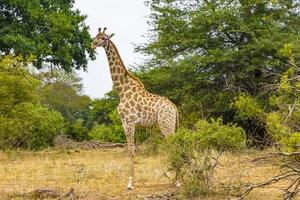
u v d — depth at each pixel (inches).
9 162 1051.3
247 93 1312.7
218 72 1355.8
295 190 539.8
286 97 571.5
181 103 1380.4
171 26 1419.8
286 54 567.5
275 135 531.2
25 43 1579.7
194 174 642.8
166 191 674.2
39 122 1379.2
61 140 1694.1
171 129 757.3
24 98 1203.2
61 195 646.5
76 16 1831.9
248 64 1326.3
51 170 909.8
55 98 2960.1
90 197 649.0
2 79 1157.1
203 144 652.7
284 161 541.0
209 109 1338.6
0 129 1178.0
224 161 799.1
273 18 1398.9
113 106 1911.9
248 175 757.3
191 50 1427.2
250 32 1315.2
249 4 1354.6
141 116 756.6
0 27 1664.6
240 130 673.6
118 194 672.4
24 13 1659.7
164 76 1368.1
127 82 768.9
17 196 652.7
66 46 1744.6
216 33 1411.2
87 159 1110.4
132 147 739.4
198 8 1425.9
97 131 1962.4
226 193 644.1
